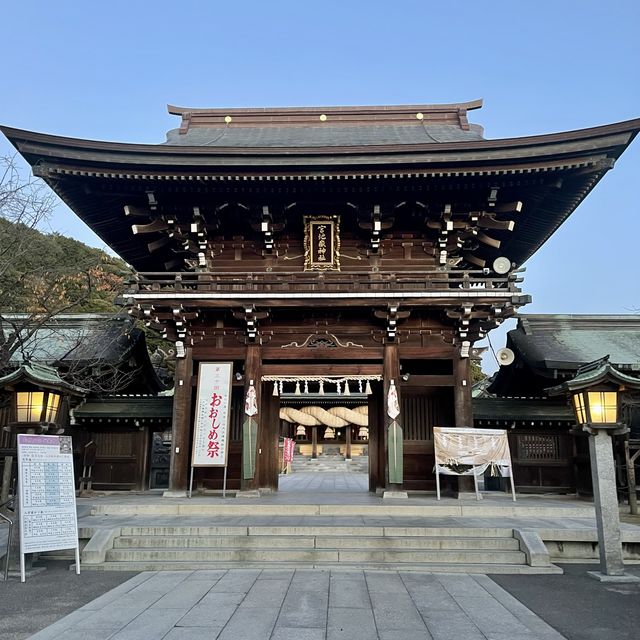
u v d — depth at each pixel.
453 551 10.84
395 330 16.84
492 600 8.27
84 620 7.21
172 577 9.60
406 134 22.12
